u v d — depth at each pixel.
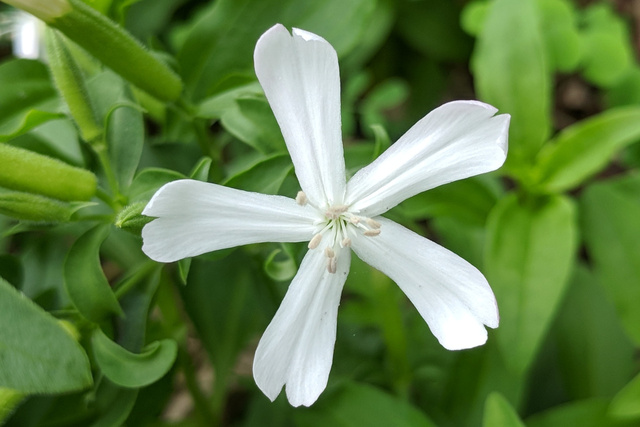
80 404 0.12
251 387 0.14
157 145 0.13
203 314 0.13
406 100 0.20
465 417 0.13
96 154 0.12
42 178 0.10
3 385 0.09
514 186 0.19
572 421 0.13
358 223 0.10
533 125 0.13
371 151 0.12
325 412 0.12
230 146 0.17
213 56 0.12
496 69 0.13
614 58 0.18
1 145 0.10
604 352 0.14
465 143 0.10
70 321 0.11
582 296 0.14
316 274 0.10
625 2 0.21
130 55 0.11
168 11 0.17
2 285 0.09
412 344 0.14
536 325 0.12
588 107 0.20
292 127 0.10
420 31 0.19
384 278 0.12
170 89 0.11
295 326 0.10
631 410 0.12
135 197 0.11
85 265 0.11
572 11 0.18
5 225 0.13
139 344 0.11
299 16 0.13
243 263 0.13
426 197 0.13
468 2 0.19
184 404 0.15
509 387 0.13
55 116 0.11
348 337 0.14
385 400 0.12
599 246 0.14
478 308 0.10
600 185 0.14
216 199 0.09
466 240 0.15
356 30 0.13
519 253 0.13
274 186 0.10
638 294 0.13
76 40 0.10
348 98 0.17
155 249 0.09
